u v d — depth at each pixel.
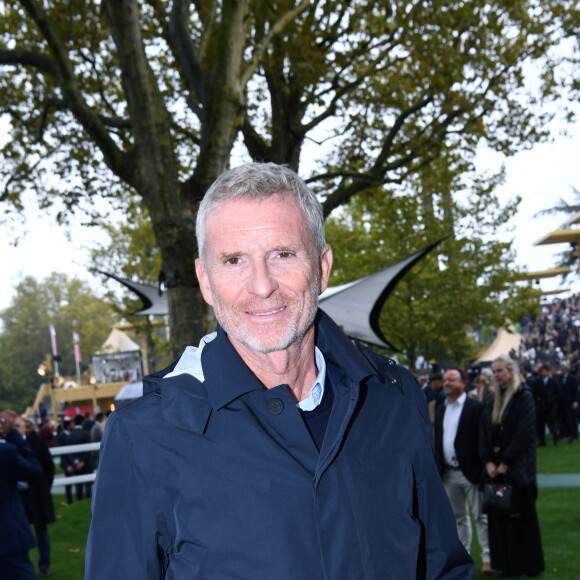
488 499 5.82
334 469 1.58
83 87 11.32
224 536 1.49
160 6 10.73
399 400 1.78
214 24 10.05
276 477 1.51
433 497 1.78
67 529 9.88
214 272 1.62
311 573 1.49
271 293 1.58
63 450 11.49
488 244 22.39
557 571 5.98
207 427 1.54
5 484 5.61
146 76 7.89
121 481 1.54
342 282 22.52
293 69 9.20
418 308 22.06
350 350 1.73
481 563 6.66
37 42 10.95
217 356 1.60
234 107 8.02
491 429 6.00
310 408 1.72
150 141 7.94
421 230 21.33
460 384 6.25
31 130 11.24
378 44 10.55
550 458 13.31
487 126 11.85
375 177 10.72
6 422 5.87
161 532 1.54
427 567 1.79
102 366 40.19
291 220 1.59
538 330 41.91
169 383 1.61
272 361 1.65
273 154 10.83
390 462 1.68
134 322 29.22
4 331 96.50
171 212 7.85
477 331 43.50
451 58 9.16
